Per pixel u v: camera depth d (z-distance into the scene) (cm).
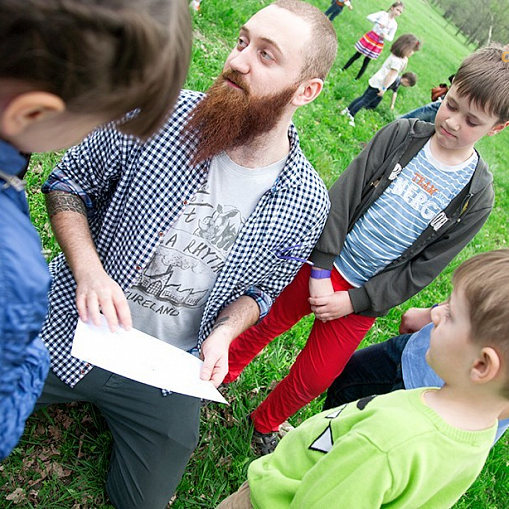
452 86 233
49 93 83
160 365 187
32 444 249
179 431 234
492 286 133
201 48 618
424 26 2666
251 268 228
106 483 247
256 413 296
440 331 143
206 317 234
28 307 98
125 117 103
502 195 1019
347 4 1220
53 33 77
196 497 266
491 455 372
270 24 189
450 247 256
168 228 210
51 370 227
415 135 251
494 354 130
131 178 206
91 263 198
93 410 271
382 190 255
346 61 1073
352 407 157
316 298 258
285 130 207
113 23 81
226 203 212
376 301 257
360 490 132
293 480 156
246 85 191
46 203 218
